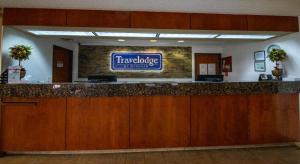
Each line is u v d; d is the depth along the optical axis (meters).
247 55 5.09
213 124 3.26
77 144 3.09
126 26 3.34
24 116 3.04
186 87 3.19
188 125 3.22
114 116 3.12
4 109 3.04
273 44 4.21
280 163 2.79
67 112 3.07
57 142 3.07
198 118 3.24
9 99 3.01
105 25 3.31
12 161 2.86
